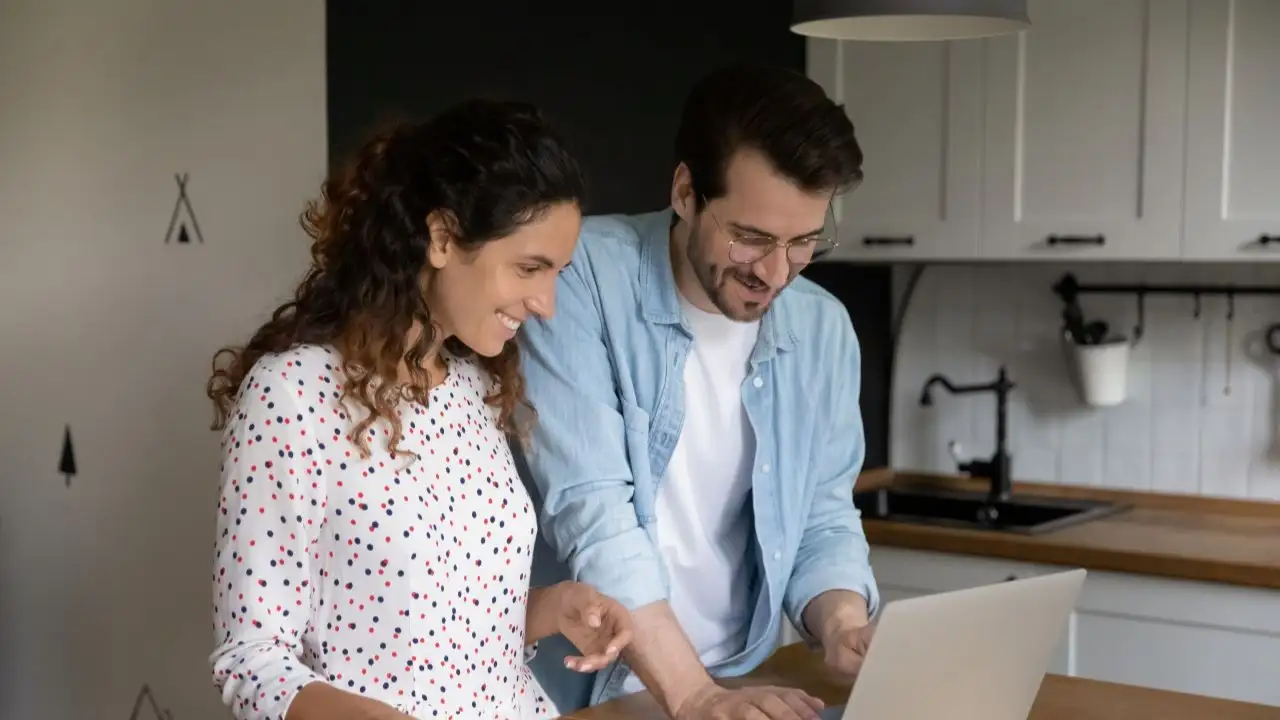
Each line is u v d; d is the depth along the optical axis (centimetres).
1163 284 347
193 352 290
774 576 186
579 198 152
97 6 295
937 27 212
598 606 159
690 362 182
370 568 149
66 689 314
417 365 153
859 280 374
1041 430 367
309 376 149
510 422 172
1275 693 281
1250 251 297
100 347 303
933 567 321
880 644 126
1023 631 144
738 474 186
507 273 149
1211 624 287
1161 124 305
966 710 143
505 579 162
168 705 300
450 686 154
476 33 286
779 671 178
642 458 177
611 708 164
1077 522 327
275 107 274
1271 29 293
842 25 215
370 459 150
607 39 313
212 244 285
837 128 156
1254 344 337
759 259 161
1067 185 319
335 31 265
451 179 146
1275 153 294
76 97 300
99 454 305
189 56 285
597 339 177
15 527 318
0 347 316
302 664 142
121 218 297
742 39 351
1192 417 346
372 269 148
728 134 157
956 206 333
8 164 310
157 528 298
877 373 385
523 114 150
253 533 145
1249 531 316
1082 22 314
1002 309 370
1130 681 297
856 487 373
